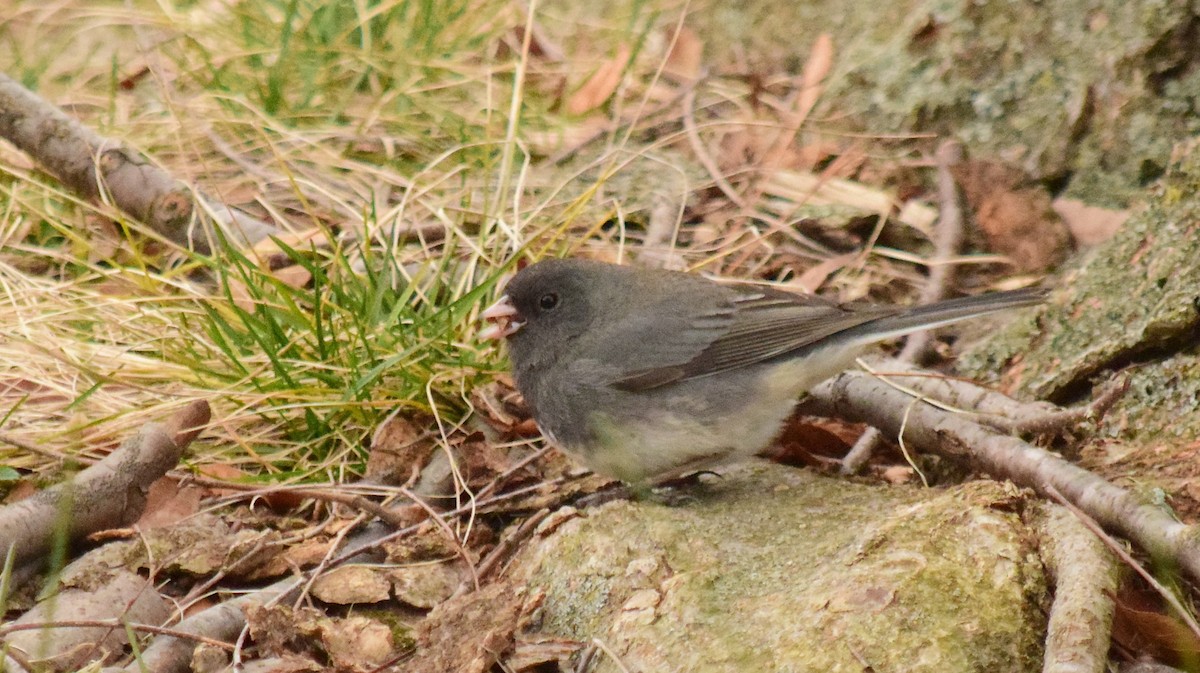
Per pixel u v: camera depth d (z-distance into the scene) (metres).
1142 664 5.51
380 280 8.30
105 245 9.76
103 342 8.62
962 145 10.27
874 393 7.75
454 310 8.30
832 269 9.59
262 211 10.13
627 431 7.24
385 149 10.82
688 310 7.26
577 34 12.66
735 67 12.09
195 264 8.74
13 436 7.56
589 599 6.14
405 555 6.89
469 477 7.65
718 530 6.53
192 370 8.07
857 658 5.32
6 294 8.86
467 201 9.36
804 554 6.17
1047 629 5.45
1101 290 8.15
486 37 12.09
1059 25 9.96
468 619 5.98
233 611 6.14
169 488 7.08
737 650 5.50
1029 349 8.28
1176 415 7.15
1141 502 6.00
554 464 7.96
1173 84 9.38
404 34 11.62
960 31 10.46
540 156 11.04
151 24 11.91
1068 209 9.58
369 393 7.99
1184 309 7.29
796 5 12.05
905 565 5.74
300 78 11.25
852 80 11.02
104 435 7.65
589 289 7.36
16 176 9.89
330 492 7.02
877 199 10.17
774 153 10.84
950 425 7.21
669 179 10.66
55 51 11.98
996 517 6.00
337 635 6.09
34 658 5.77
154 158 10.46
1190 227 7.82
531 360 7.42
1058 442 7.21
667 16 12.71
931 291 9.31
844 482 7.33
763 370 7.20
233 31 11.63
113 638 6.04
